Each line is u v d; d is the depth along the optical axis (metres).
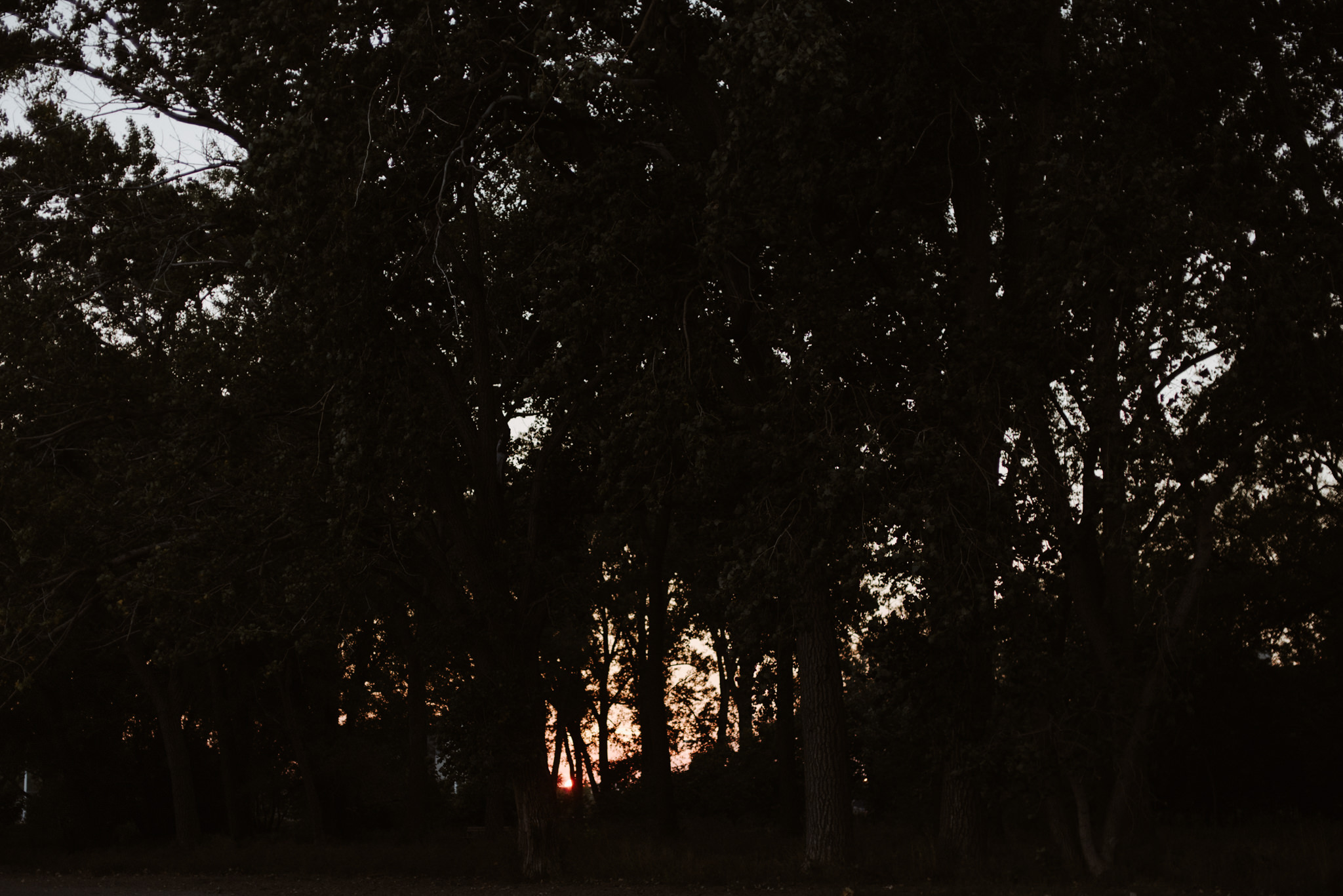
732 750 41.50
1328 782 26.81
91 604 19.55
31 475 16.83
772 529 12.60
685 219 14.33
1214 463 15.84
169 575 16.45
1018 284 16.50
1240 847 17.12
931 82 14.39
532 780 19.66
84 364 17.62
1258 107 15.73
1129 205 12.45
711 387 13.88
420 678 31.22
